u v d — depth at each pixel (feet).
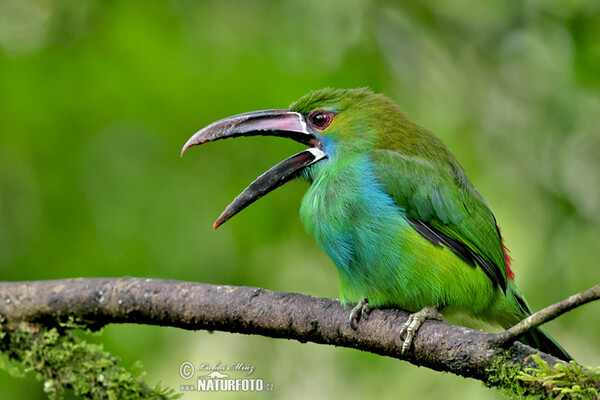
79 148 39.73
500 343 22.43
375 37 45.19
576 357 43.42
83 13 41.91
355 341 26.08
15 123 39.65
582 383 20.93
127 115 40.04
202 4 43.06
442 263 29.53
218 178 40.19
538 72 47.47
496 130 47.60
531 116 47.32
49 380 28.32
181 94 40.16
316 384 41.75
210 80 40.63
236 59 41.60
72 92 40.24
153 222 39.17
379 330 25.70
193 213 39.58
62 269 38.19
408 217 29.99
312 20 44.65
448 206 30.22
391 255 29.53
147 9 42.29
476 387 40.91
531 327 21.54
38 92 40.06
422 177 30.40
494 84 47.91
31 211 39.11
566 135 46.34
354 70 43.42
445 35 48.06
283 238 40.55
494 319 32.19
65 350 28.27
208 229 39.60
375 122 32.32
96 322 28.37
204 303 26.94
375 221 29.68
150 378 38.29
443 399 41.04
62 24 41.60
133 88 40.32
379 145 31.96
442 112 47.70
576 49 43.98
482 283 30.53
